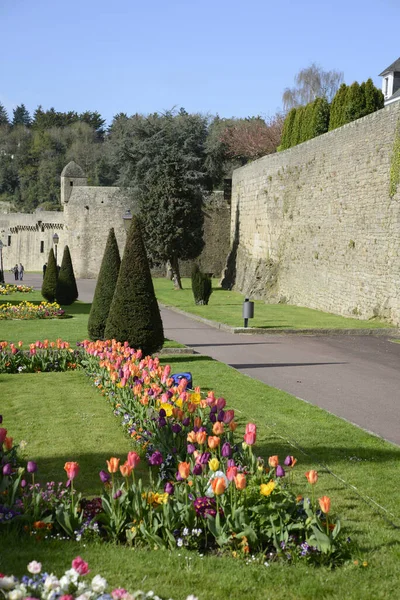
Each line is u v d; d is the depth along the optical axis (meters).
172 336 21.44
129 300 15.24
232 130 69.69
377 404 11.80
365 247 26.08
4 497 6.17
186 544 5.68
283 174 36.53
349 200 27.55
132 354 12.83
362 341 20.50
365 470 7.96
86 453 8.54
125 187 54.53
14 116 163.12
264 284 38.00
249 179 44.00
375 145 25.08
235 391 12.42
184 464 5.80
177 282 45.19
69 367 15.53
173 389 8.87
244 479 5.51
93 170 110.62
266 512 5.79
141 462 8.17
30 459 8.23
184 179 44.50
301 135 37.78
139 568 5.21
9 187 122.44
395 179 23.53
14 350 15.20
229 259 49.00
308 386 13.36
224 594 4.87
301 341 20.44
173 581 5.04
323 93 72.12
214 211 58.59
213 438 6.36
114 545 5.69
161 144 51.69
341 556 5.61
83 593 4.09
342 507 6.69
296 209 34.34
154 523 5.80
